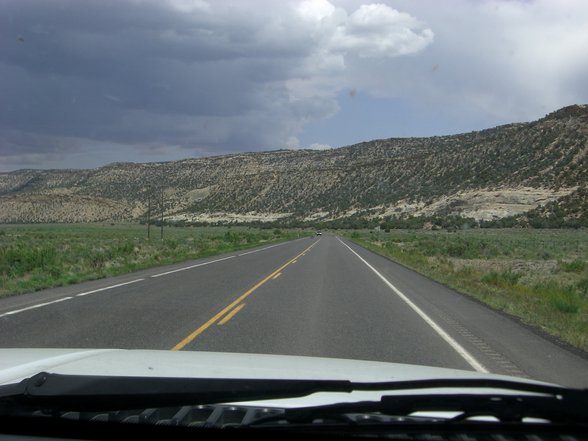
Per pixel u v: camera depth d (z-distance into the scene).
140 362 5.30
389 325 12.59
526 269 34.06
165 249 46.84
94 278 22.97
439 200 145.75
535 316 13.84
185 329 11.81
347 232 135.00
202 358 5.68
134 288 19.53
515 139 152.62
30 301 16.08
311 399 4.19
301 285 20.91
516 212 125.56
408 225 132.00
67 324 12.34
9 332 11.38
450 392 4.40
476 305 16.12
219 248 51.53
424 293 18.91
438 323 12.95
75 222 194.00
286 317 13.49
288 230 146.38
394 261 36.41
